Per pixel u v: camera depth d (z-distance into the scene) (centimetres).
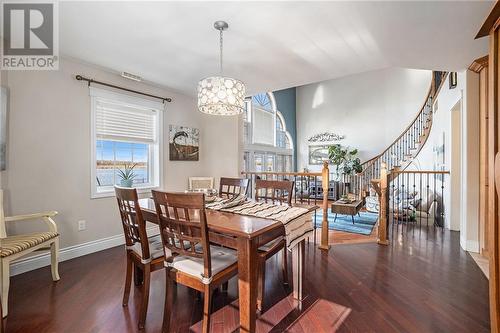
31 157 256
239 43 242
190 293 210
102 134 321
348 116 886
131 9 189
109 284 224
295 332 162
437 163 481
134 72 321
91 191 305
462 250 306
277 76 335
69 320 173
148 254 171
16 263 244
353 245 331
